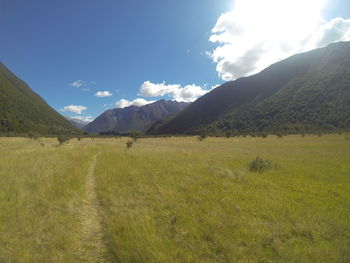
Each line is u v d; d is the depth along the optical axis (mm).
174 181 9367
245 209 6289
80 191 8070
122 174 10891
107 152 21906
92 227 5387
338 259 3895
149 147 28938
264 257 4020
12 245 4285
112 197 7363
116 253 4086
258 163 12609
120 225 5105
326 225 5266
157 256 3877
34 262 3789
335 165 13320
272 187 8680
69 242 4473
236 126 164000
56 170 11078
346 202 6973
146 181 9453
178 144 35906
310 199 7262
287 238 4770
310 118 121188
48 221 5359
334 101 124625
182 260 3867
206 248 4266
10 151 19406
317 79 163375
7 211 5770
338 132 56594
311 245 4449
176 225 5203
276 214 5938
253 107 185000
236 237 4652
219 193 7738
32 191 7727
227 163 14352
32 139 51656
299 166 13133
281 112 149500
